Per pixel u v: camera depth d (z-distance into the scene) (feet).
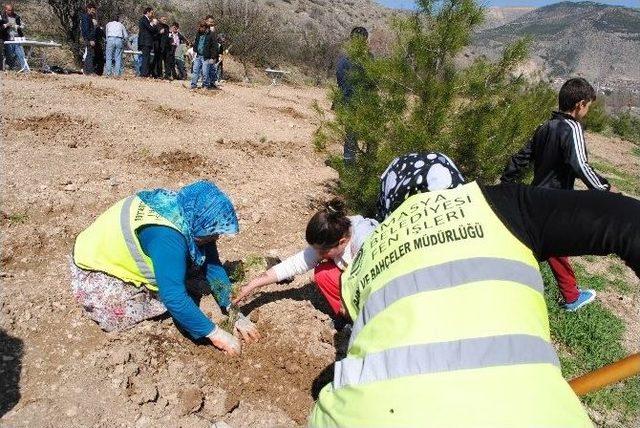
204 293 13.02
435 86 15.08
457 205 5.58
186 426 9.51
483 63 15.52
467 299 5.00
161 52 49.37
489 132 15.26
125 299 11.05
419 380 4.74
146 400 9.75
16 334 10.84
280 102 42.52
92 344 10.91
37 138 21.67
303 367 11.05
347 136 16.85
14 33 41.45
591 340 14.39
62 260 13.60
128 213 10.71
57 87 31.48
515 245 5.34
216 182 20.33
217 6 75.20
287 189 21.02
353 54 16.21
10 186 16.74
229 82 54.90
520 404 4.56
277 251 15.62
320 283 11.38
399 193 6.55
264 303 13.02
